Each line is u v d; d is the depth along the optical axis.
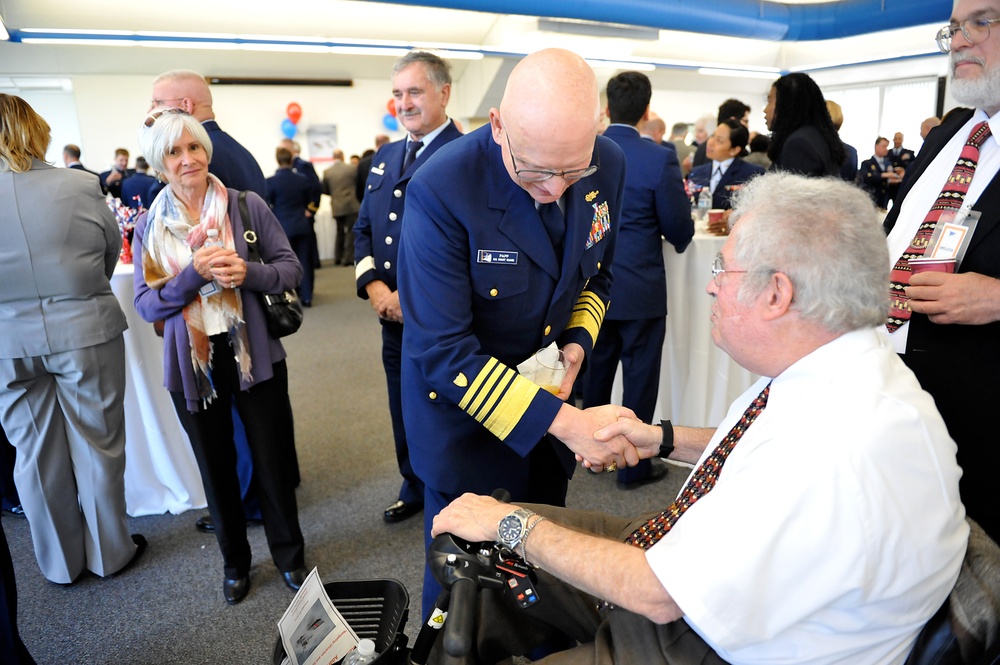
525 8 6.42
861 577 0.75
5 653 1.55
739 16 7.52
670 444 1.23
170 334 1.83
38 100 12.07
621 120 2.43
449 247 1.23
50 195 1.88
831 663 0.81
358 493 2.66
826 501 0.76
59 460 2.06
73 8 7.38
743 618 0.77
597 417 1.22
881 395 0.81
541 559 0.94
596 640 0.98
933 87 10.55
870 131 11.55
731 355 0.96
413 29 8.94
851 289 0.83
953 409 1.33
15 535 2.48
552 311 1.34
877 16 7.46
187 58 9.25
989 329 1.28
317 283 7.72
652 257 2.46
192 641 1.86
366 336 5.13
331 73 10.19
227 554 2.00
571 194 1.30
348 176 8.92
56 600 2.06
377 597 1.15
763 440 0.84
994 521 1.33
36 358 1.94
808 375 0.86
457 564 0.95
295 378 4.13
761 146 4.73
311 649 1.05
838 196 0.86
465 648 0.83
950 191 1.33
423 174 1.24
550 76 1.03
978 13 1.26
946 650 0.80
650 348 2.55
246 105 9.99
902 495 0.77
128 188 5.82
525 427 1.22
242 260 1.80
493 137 1.22
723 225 2.77
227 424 1.93
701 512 0.82
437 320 1.25
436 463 1.40
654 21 7.05
